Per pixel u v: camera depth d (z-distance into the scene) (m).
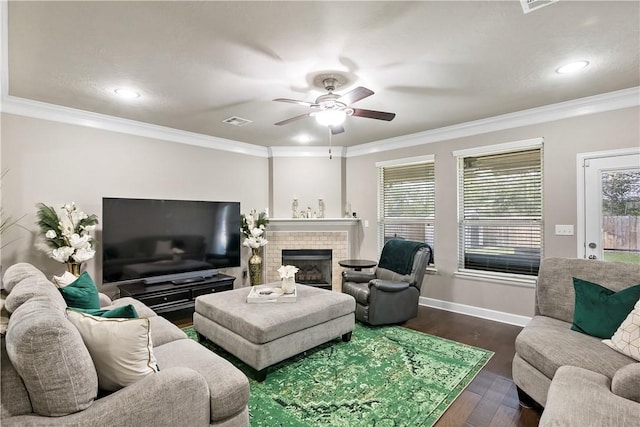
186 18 1.92
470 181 4.23
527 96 3.19
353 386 2.43
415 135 4.61
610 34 2.10
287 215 5.49
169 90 3.00
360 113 2.84
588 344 1.97
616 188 3.20
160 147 4.29
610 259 3.22
